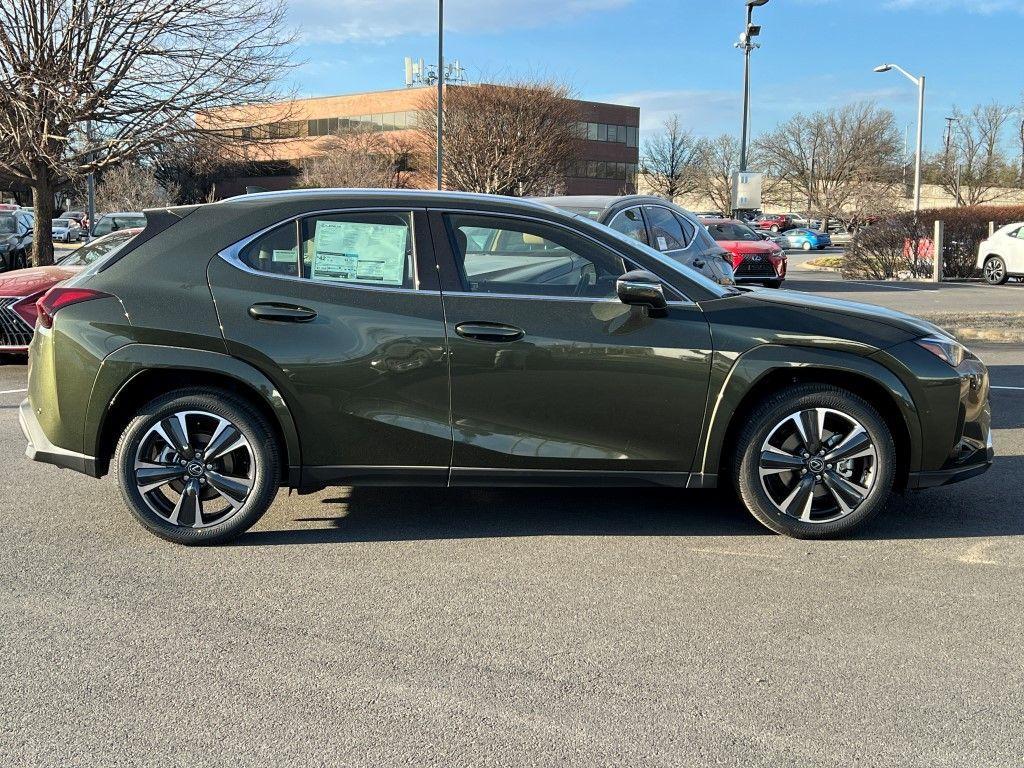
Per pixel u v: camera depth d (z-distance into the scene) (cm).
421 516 498
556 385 435
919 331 451
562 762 269
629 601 385
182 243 439
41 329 443
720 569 420
